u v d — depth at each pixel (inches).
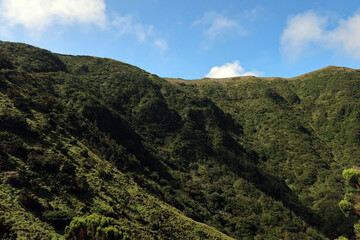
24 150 1093.8
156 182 1902.1
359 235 599.2
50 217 831.7
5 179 886.4
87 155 1487.5
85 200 1067.3
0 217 693.3
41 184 982.4
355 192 595.5
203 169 2513.5
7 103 1428.4
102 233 634.8
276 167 3048.7
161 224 1245.7
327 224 2117.4
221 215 1982.0
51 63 3134.8
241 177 2561.5
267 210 2122.3
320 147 3336.6
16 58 2760.8
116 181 1428.4
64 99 2295.8
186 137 2893.7
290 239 1836.9
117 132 2252.7
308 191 2608.3
